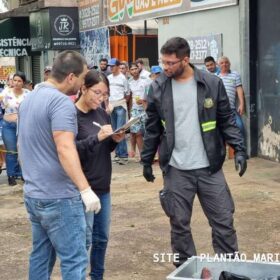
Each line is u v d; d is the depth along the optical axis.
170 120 5.10
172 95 5.08
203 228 7.08
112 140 4.95
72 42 18.52
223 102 5.08
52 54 20.17
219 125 5.16
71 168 4.05
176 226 5.20
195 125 5.06
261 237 6.66
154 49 16.50
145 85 11.57
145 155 5.37
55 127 4.09
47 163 4.20
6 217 7.98
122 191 9.11
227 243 5.16
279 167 10.12
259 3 10.64
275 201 8.02
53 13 18.17
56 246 4.29
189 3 12.29
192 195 5.18
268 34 10.47
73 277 4.25
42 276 4.56
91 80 4.84
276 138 10.44
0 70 24.95
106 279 5.71
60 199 4.19
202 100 5.02
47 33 18.50
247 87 10.84
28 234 7.20
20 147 4.34
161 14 13.53
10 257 6.43
